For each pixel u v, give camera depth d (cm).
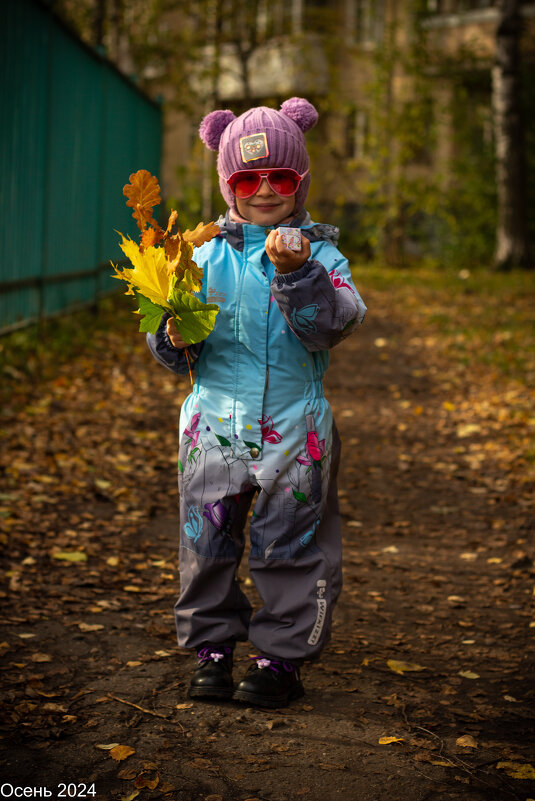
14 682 265
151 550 398
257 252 254
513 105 1880
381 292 1568
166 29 2142
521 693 277
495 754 237
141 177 240
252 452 251
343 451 609
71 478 487
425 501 502
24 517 420
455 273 1958
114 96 1130
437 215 2189
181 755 229
